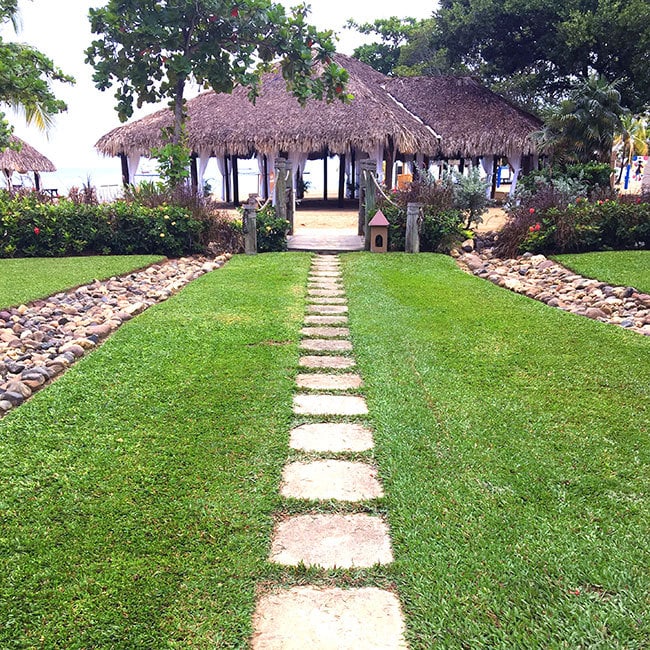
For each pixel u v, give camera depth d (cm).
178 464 317
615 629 206
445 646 199
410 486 299
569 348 529
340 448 340
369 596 223
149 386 427
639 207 1027
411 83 2259
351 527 266
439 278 857
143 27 1107
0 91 1093
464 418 381
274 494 291
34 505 279
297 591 226
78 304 713
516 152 1898
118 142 1861
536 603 218
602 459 327
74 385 427
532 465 320
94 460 320
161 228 1078
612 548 249
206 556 244
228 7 1116
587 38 2012
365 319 627
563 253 1041
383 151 1947
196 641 202
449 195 1180
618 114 1788
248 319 620
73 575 232
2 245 1058
